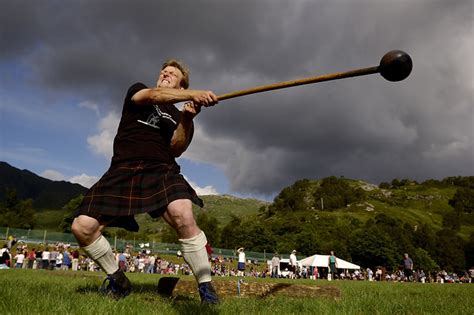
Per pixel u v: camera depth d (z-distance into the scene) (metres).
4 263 21.08
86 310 2.71
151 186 3.57
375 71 2.73
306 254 105.19
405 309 3.77
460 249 126.12
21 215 111.94
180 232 3.53
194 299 4.25
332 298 4.60
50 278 7.59
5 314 2.49
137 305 3.06
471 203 195.25
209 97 3.37
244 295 4.77
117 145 3.76
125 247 52.06
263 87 3.21
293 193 196.88
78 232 3.61
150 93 3.53
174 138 3.72
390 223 145.00
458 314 3.66
